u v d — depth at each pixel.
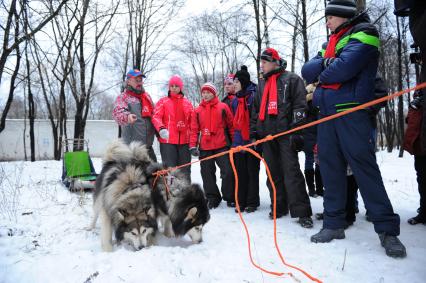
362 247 3.19
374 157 3.13
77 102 13.70
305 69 3.58
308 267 2.76
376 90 3.81
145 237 3.36
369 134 3.11
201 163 5.50
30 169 9.87
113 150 3.99
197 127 5.53
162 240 3.82
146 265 2.76
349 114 3.13
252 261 2.82
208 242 3.56
